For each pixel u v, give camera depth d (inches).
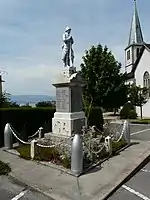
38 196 243.3
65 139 408.5
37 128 574.2
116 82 1364.4
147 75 1560.0
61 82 439.2
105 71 1343.5
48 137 437.1
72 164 302.7
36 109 576.4
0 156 390.9
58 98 455.2
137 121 1074.7
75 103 446.9
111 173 305.7
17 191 257.3
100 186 263.4
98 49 1381.6
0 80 1296.8
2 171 311.0
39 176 295.6
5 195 247.3
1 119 496.7
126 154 404.2
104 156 376.5
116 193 253.8
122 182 279.9
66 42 456.8
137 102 1369.3
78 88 454.3
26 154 379.2
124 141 477.4
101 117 707.4
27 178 289.4
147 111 1492.4
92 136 411.8
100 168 325.7
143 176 311.3
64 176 294.8
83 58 1391.5
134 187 271.0
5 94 837.8
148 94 1466.5
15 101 901.2
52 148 376.2
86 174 301.9
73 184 269.6
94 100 1323.8
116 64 1390.3
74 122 430.9
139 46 1988.2
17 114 534.0
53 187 261.6
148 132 728.3
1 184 277.1
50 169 321.1
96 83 1328.7
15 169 323.3
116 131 551.2
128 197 242.5
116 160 366.0
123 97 1369.3
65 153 342.6
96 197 235.8
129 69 2046.0
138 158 378.0
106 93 1328.7
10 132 438.0
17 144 473.1
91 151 351.6
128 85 1424.7
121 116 1342.3
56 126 446.6
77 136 307.7
